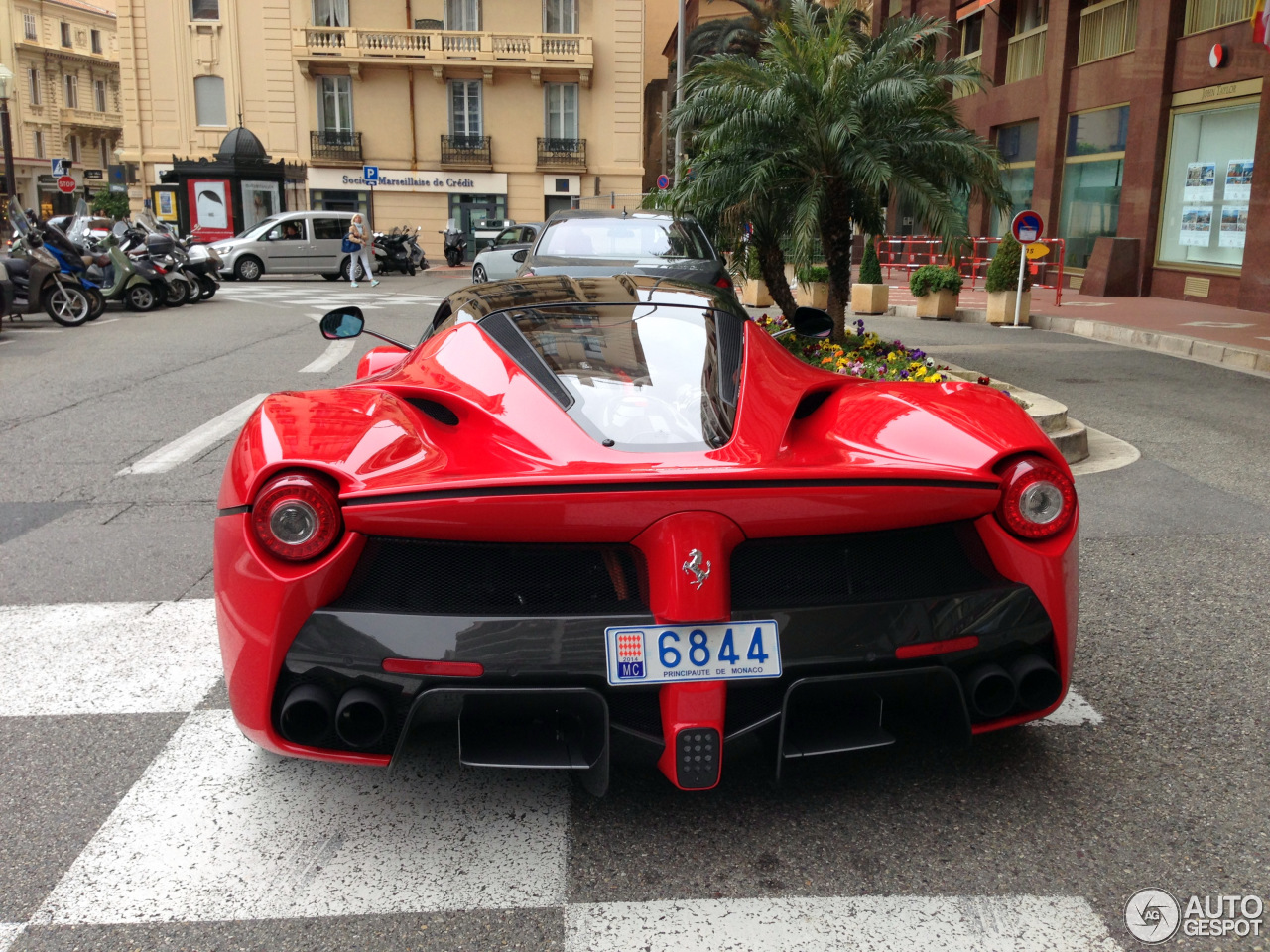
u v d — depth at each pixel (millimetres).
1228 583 4203
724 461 2320
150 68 35938
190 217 29547
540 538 2213
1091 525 5043
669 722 2244
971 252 9195
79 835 2488
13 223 14062
